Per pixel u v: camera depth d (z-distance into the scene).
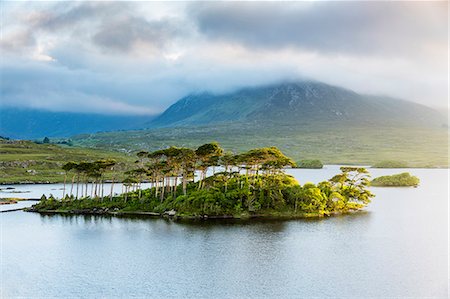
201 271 101.81
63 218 170.50
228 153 192.25
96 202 189.62
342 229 147.25
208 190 171.38
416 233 143.62
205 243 126.69
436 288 91.44
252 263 107.69
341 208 184.62
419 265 107.06
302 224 153.38
